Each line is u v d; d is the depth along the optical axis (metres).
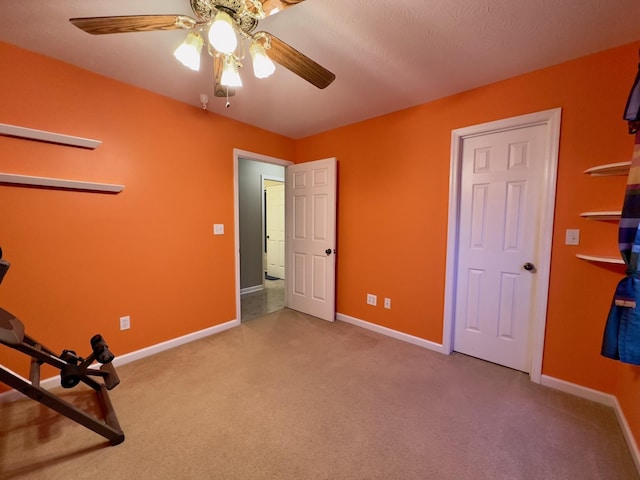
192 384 1.96
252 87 2.18
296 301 3.60
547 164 1.88
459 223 2.38
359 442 1.46
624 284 1.31
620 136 1.65
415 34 1.56
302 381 2.01
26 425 1.55
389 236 2.76
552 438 1.48
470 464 1.33
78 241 1.99
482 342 2.31
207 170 2.70
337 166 3.16
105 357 1.60
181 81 2.12
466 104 2.22
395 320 2.76
